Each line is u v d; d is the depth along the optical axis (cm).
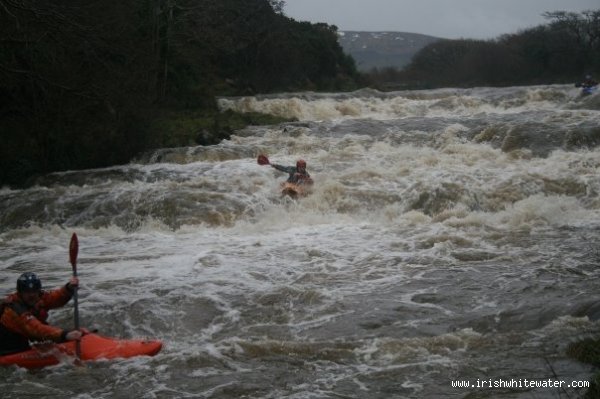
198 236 1289
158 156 2055
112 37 2034
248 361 678
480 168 1625
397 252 1091
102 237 1332
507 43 5759
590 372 610
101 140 2125
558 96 3038
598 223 1237
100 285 948
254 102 2944
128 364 672
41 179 1891
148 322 812
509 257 1028
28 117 2134
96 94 2012
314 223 1365
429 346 702
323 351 696
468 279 930
